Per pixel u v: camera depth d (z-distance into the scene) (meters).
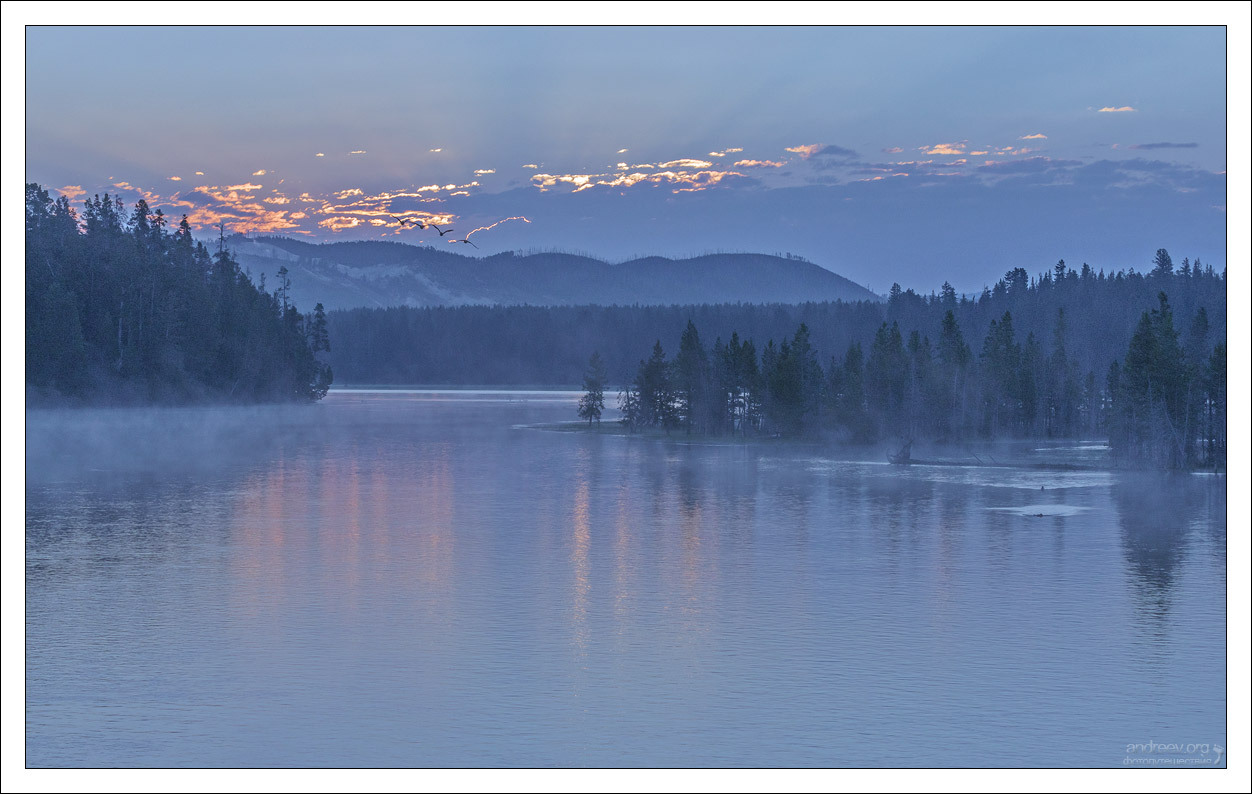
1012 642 50.44
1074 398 195.50
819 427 177.25
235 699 42.88
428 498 98.88
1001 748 38.09
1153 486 109.44
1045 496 101.62
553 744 38.50
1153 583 62.69
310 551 71.81
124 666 46.78
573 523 84.19
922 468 128.00
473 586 61.66
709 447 161.62
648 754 37.56
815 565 67.62
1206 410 127.75
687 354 190.50
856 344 182.75
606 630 52.50
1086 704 42.44
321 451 148.75
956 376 183.25
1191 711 41.69
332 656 48.31
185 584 61.91
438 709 41.84
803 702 42.66
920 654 48.66
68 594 59.41
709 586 61.75
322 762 36.75
